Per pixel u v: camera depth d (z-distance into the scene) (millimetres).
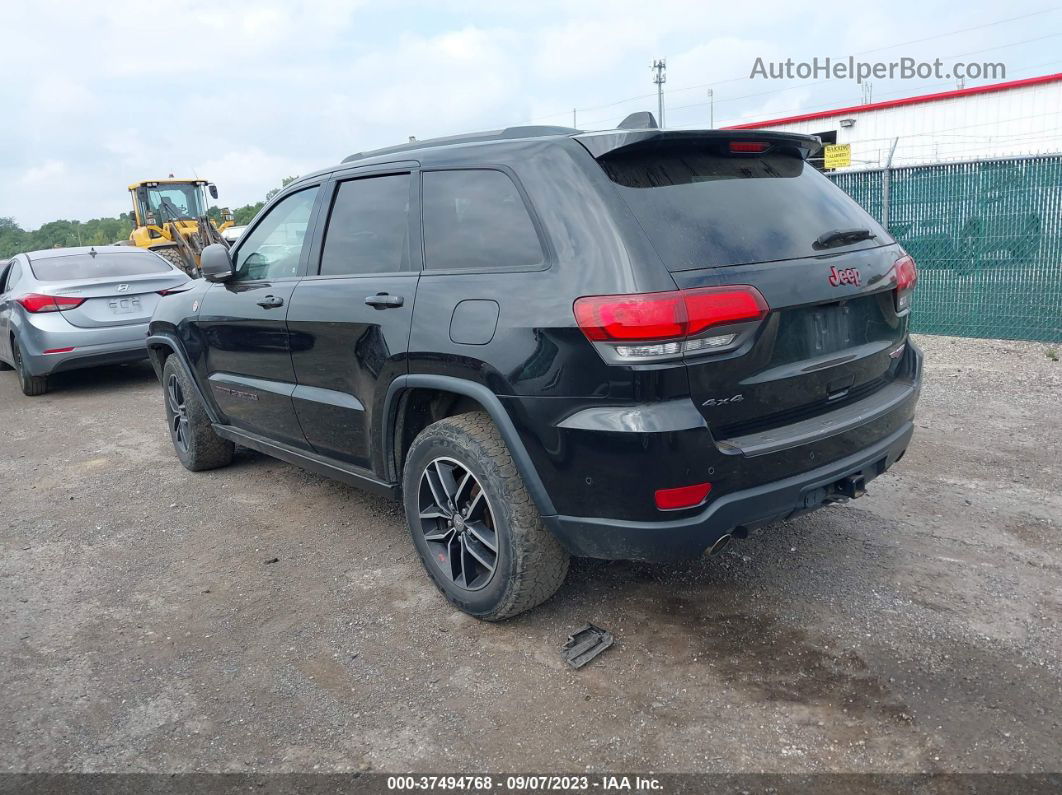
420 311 3135
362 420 3562
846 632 3041
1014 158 7676
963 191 8086
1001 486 4367
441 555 3369
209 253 4340
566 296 2648
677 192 2770
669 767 2404
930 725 2510
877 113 18891
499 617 3170
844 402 3035
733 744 2480
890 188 8570
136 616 3498
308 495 4906
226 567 3943
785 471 2744
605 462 2598
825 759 2396
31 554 4230
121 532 4477
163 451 6098
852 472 2947
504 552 3010
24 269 8781
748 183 2961
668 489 2557
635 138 2738
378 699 2812
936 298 8469
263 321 4098
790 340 2748
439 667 2980
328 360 3680
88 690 2953
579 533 2785
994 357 7328
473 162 3143
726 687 2756
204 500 4914
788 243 2836
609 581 3533
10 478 5637
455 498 3197
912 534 3840
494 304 2863
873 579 3426
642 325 2463
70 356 8133
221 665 3074
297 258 4023
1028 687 2666
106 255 9094
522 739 2568
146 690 2936
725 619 3180
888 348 3193
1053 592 3252
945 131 18016
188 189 19172
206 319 4668
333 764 2504
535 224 2844
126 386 9000
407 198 3400
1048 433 5191
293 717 2738
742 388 2633
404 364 3195
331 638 3229
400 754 2531
